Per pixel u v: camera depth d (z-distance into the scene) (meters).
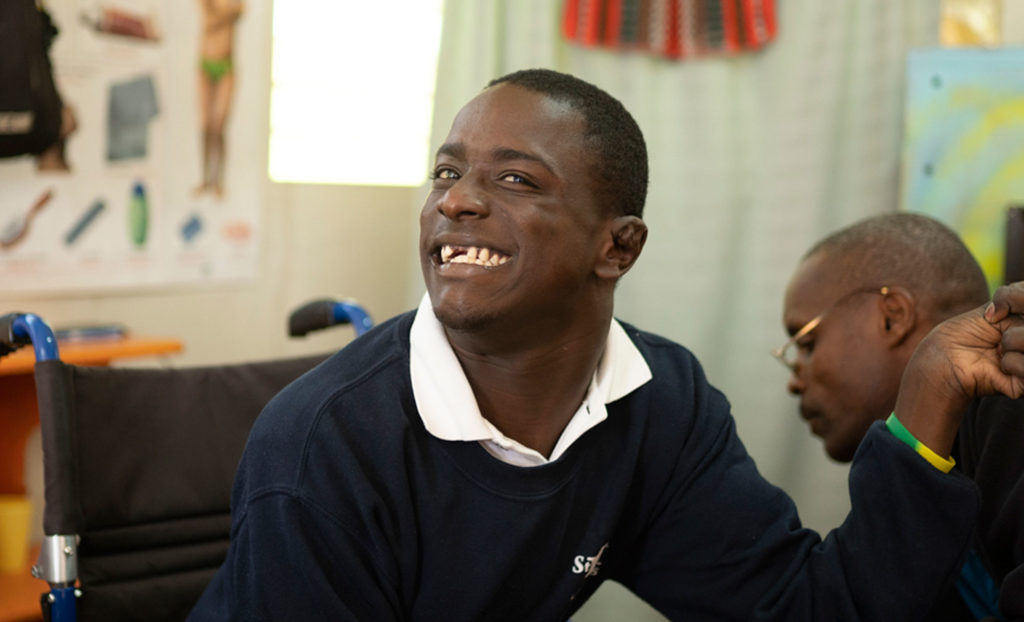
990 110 2.01
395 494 0.95
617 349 1.08
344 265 2.66
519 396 0.99
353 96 2.63
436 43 2.76
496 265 0.92
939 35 2.32
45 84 1.91
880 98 2.34
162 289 2.32
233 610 0.96
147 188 2.25
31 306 2.10
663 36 2.41
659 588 1.18
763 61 2.42
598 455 1.06
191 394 1.45
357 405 0.97
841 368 1.33
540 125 0.92
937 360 0.99
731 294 2.49
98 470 1.34
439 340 0.99
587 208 0.94
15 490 2.08
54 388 1.32
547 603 1.07
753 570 1.11
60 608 1.28
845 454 1.38
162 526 1.38
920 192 2.07
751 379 2.48
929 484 0.98
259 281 2.50
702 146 2.45
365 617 0.94
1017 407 1.05
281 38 2.48
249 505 0.94
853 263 1.33
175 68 2.28
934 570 1.00
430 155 2.47
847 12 2.33
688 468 1.14
